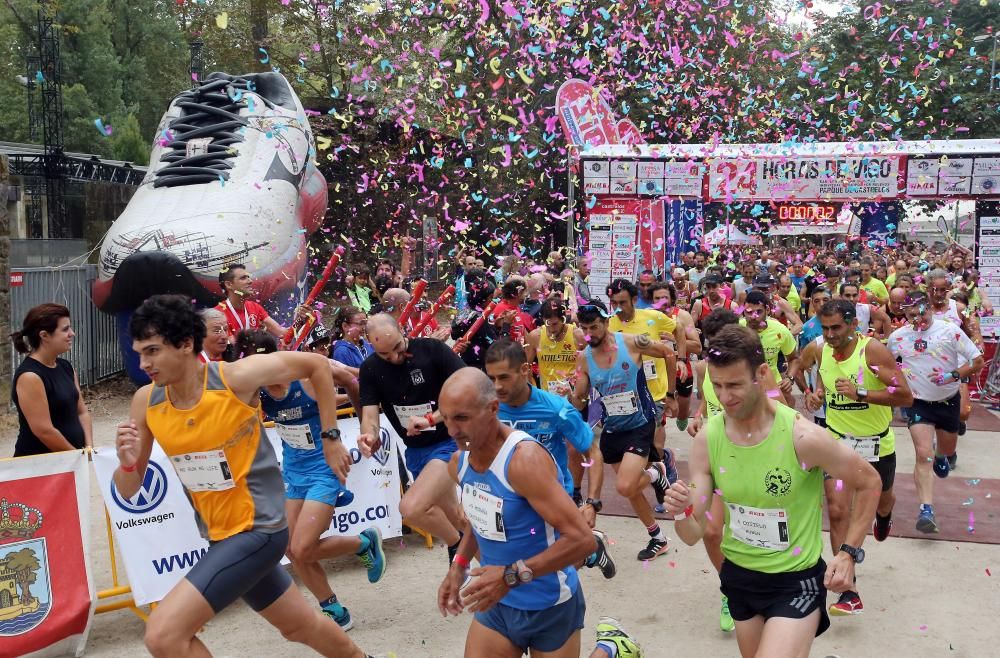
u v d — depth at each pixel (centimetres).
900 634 454
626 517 669
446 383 277
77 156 2780
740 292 1118
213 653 443
